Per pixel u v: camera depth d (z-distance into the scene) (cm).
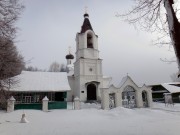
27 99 2677
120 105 2520
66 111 2248
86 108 2612
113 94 2677
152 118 1648
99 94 3381
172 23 366
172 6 379
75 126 1193
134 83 2658
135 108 2484
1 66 1142
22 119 1398
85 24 3791
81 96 3288
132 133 923
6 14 912
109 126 1185
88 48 3597
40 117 1772
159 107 2659
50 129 1070
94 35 3706
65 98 2806
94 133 938
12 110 2156
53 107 2566
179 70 349
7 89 1534
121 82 2723
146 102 2688
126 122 1393
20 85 2666
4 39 1002
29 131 1000
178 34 355
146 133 913
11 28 979
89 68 3500
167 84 3619
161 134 877
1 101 1616
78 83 3441
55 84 2873
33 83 2803
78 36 3703
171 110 2297
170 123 1256
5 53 1084
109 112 2066
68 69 5212
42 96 2752
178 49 350
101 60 3591
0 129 1068
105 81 3675
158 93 3656
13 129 1070
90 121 1486
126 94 2766
